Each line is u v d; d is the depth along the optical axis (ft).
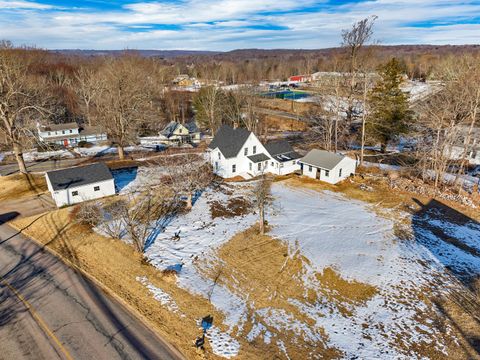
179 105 301.84
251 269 75.56
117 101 152.15
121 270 74.28
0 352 52.49
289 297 67.26
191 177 108.37
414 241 88.74
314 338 56.85
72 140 205.67
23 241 86.63
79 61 422.41
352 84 153.48
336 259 79.71
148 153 176.35
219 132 150.10
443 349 54.65
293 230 93.35
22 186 121.80
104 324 58.44
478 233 94.32
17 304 63.36
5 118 123.95
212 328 58.34
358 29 142.92
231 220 98.68
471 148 149.48
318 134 211.61
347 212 105.50
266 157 142.92
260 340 56.03
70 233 90.02
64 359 51.13
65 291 67.15
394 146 193.47
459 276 74.33
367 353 53.72
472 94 122.83
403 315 62.54
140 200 110.73
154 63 356.59
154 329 57.67
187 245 84.84
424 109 143.33
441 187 124.06
